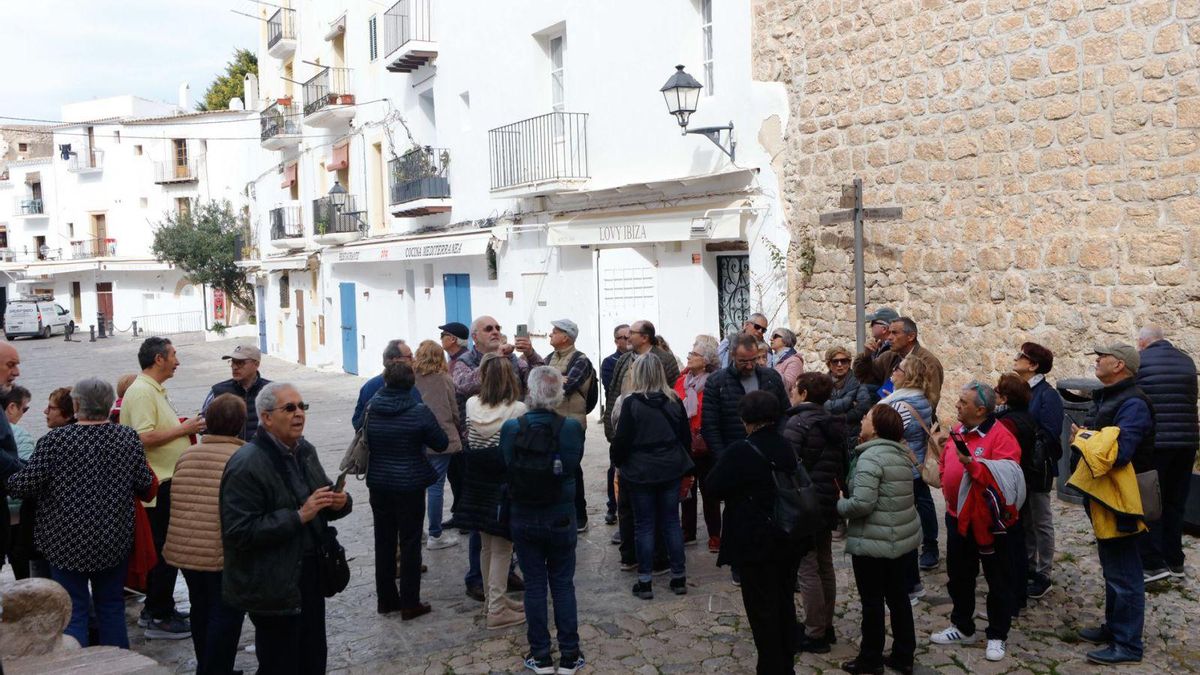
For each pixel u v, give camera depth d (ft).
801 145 33.71
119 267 162.09
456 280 60.64
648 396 20.61
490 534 18.98
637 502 20.63
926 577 21.35
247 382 22.04
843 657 17.44
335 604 21.52
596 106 44.21
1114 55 24.64
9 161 187.32
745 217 36.04
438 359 24.44
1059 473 25.72
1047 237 26.40
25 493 16.33
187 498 16.37
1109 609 17.03
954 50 28.45
